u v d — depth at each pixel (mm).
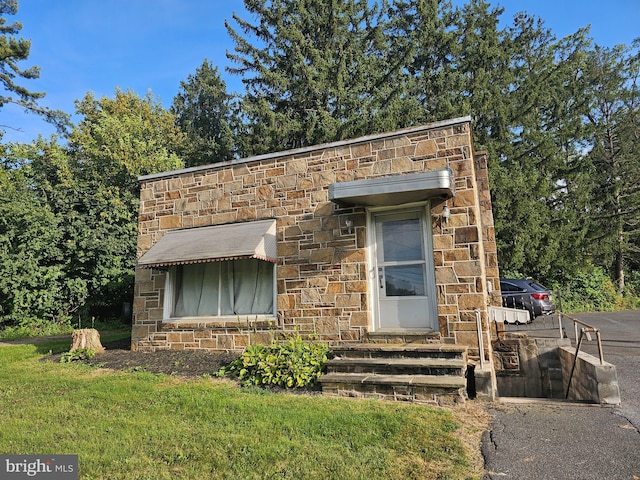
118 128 26547
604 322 17172
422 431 5242
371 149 9031
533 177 22797
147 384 7605
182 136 33375
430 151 8500
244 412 6027
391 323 8586
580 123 26453
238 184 10297
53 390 7453
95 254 19953
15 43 24203
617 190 26516
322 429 5320
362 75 26078
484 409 6270
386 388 6730
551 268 23891
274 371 7648
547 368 10414
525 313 10156
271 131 24672
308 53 25828
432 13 26781
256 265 10055
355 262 8836
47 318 19469
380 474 4195
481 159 11203
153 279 10844
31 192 20891
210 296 10391
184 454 4699
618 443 4957
